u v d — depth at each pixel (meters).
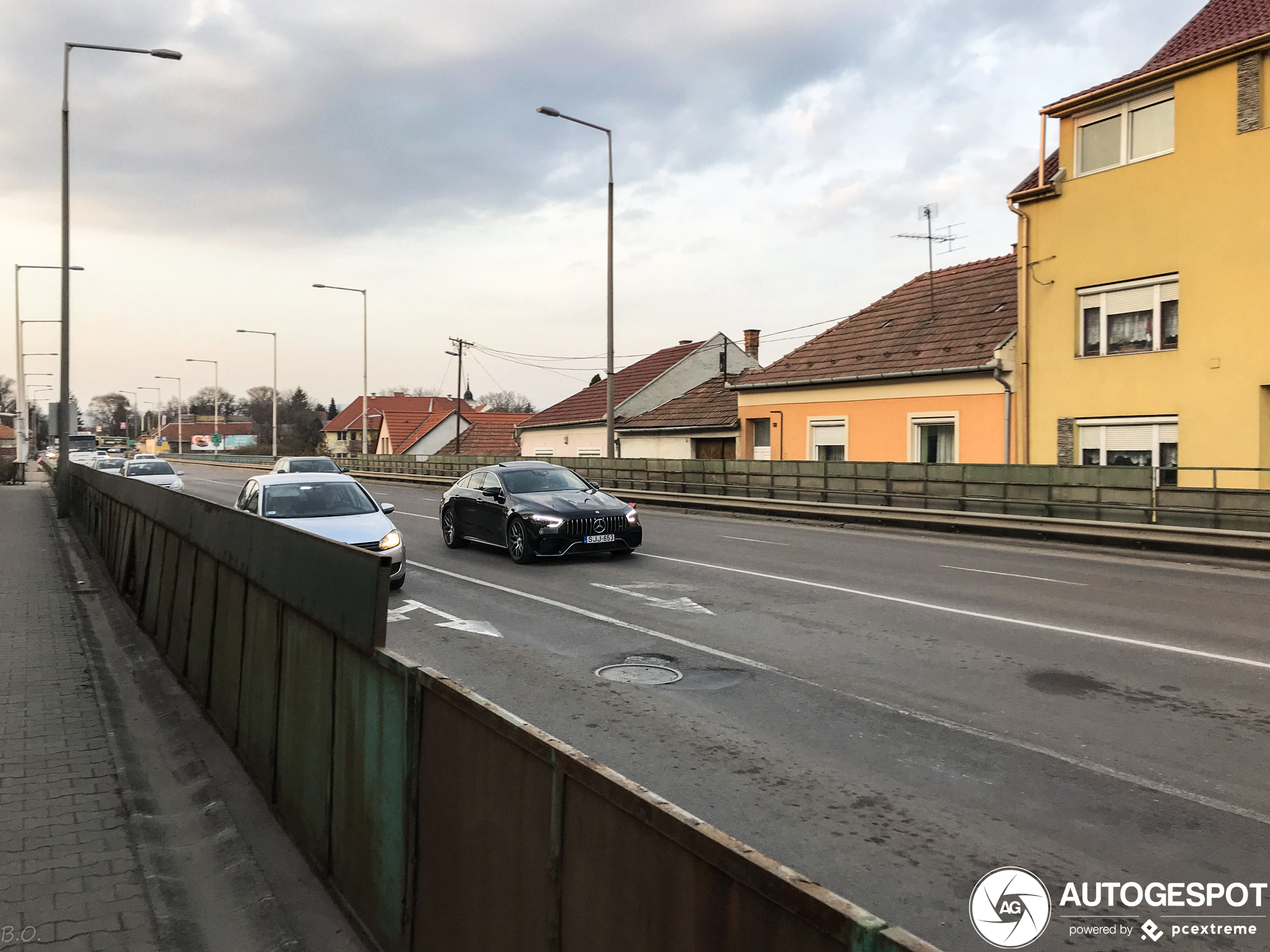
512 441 64.06
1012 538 18.19
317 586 4.15
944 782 4.99
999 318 22.97
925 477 20.36
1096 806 4.64
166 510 8.71
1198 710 6.27
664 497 27.77
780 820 4.49
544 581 12.37
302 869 4.14
